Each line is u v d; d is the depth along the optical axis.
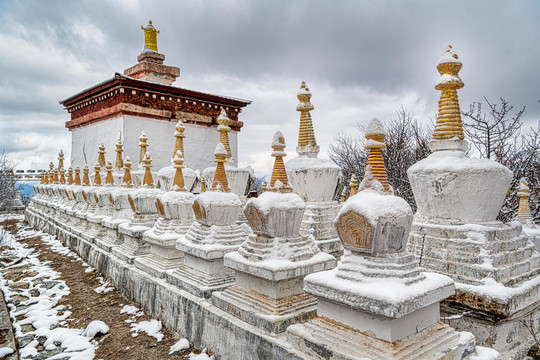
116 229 10.96
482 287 4.98
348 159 22.28
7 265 12.48
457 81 6.01
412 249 6.04
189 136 19.53
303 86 8.66
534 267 5.93
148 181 10.23
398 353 3.67
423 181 5.99
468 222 5.77
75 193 15.33
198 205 6.84
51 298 9.26
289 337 4.55
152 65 20.72
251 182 10.95
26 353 6.57
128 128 17.48
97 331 7.00
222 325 5.47
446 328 4.31
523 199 8.97
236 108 21.61
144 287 7.82
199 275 6.68
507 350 5.13
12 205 29.22
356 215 4.03
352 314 4.07
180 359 5.85
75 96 20.50
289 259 5.29
